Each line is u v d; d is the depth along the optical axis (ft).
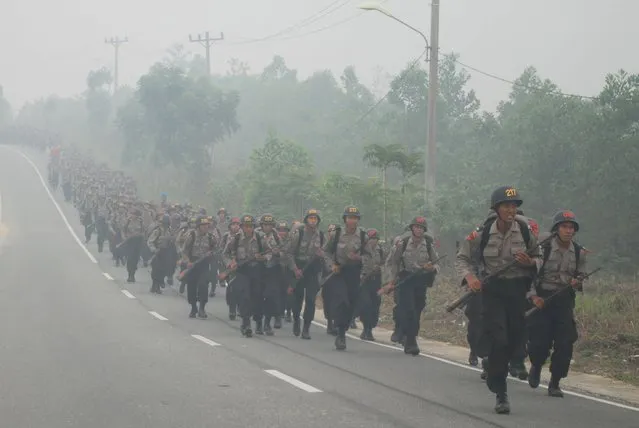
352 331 68.64
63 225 194.59
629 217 116.06
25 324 65.31
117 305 81.41
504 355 35.94
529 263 35.42
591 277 93.40
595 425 34.14
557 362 40.37
